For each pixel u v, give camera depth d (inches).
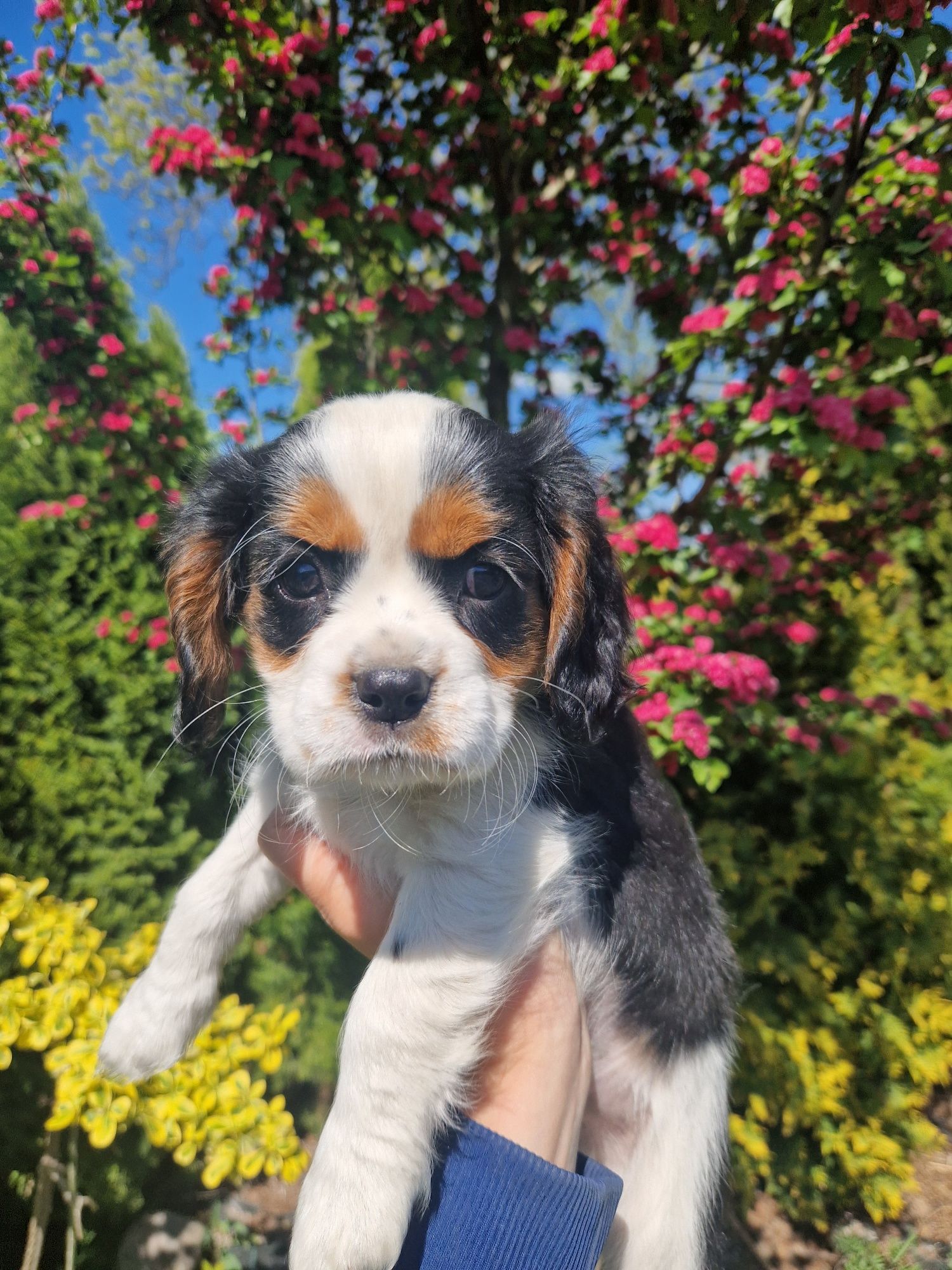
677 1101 9.2
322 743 7.3
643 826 9.7
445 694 7.4
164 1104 11.8
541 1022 8.1
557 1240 6.9
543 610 8.7
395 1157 7.3
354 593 8.0
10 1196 15.6
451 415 8.7
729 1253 13.9
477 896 8.1
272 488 8.5
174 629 9.6
